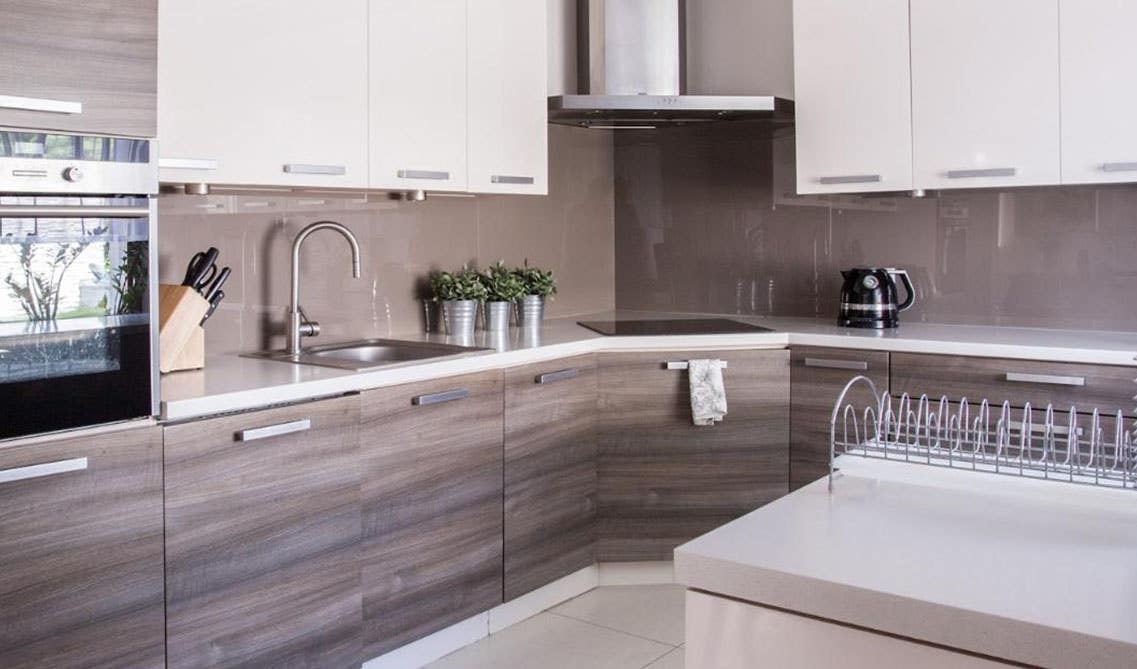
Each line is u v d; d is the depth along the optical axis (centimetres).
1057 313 366
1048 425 159
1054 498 145
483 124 342
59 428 214
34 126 208
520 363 324
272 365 287
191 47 261
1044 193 366
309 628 263
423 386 292
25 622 208
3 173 203
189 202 302
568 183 439
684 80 407
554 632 328
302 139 288
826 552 124
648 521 362
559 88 413
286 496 255
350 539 272
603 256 460
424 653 305
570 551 350
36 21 207
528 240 420
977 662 106
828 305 416
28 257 208
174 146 259
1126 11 315
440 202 380
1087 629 100
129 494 223
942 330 366
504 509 322
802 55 374
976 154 342
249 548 247
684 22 407
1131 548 125
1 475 201
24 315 208
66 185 213
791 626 118
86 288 218
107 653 221
